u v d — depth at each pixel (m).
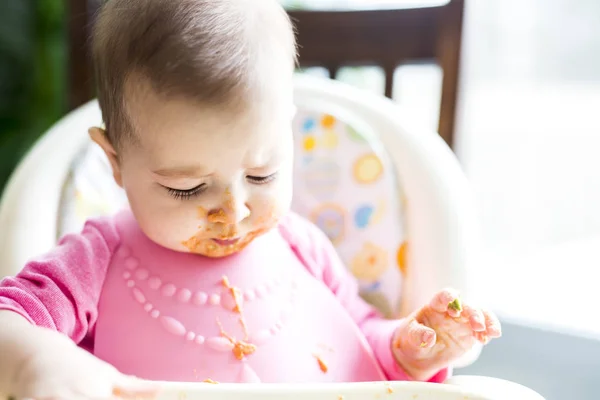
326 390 0.48
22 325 0.49
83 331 0.62
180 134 0.54
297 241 0.75
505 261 1.24
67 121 0.86
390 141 0.82
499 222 1.23
